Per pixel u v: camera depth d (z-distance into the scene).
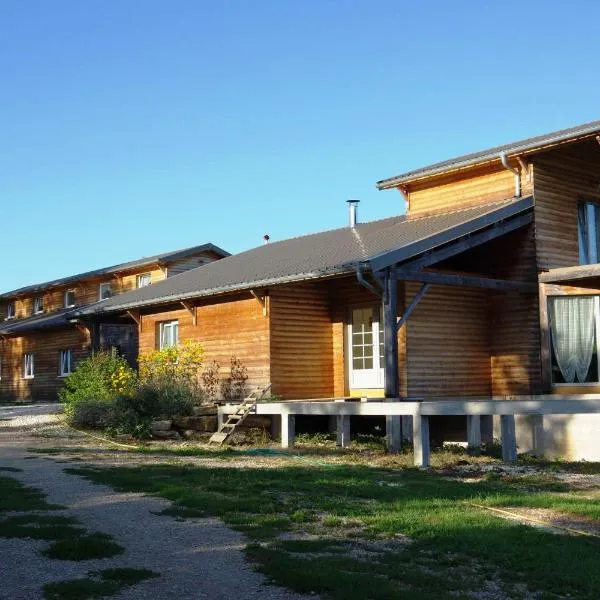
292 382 18.72
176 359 20.48
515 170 18.19
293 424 15.79
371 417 17.39
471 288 18.83
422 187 20.47
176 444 15.71
